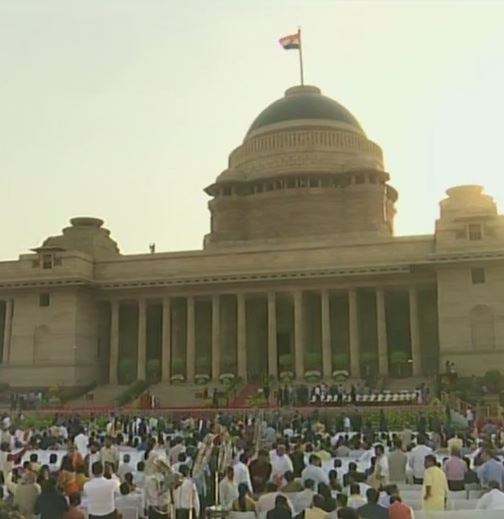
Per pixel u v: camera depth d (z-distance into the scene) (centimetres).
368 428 4766
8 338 8462
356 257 8006
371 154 10125
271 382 7612
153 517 2180
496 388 6781
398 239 7969
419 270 7712
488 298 7406
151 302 8594
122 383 8338
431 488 2155
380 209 9462
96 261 8725
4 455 3062
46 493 2000
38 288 8394
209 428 4669
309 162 9681
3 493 2402
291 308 8488
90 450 3247
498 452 3281
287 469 2619
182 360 8288
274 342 7925
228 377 7831
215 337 8119
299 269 7962
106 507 2023
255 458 2731
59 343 8262
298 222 9481
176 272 8469
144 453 3256
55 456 3180
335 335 8300
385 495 2061
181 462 2616
